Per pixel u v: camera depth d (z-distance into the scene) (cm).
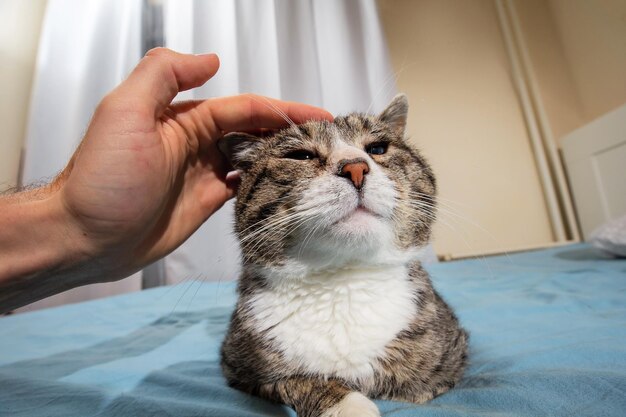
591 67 71
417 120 70
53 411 17
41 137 56
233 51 60
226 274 55
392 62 71
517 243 70
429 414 14
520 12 79
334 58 64
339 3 67
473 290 39
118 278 20
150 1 65
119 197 15
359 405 14
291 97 65
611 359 18
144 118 16
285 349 18
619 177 62
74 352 28
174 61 18
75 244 16
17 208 15
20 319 39
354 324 19
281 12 67
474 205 69
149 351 27
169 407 16
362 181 20
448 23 75
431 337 19
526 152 73
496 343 23
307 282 19
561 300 30
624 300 28
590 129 67
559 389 15
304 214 19
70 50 60
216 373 22
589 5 70
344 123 25
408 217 21
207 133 24
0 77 55
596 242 48
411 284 21
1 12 56
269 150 24
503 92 75
